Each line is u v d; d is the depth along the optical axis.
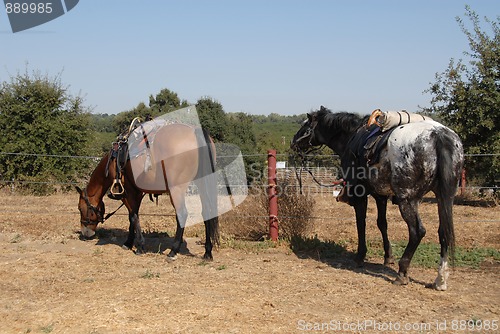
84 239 8.66
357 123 7.25
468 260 7.16
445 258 5.68
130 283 5.95
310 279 6.21
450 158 5.41
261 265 6.98
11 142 17.86
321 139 7.80
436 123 5.82
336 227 9.95
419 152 5.58
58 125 18.30
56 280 6.09
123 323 4.63
